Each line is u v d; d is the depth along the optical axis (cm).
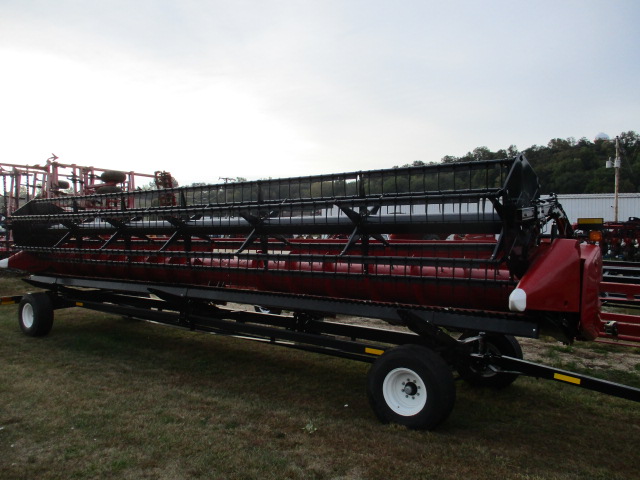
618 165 3014
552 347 652
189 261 546
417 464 326
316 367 562
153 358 592
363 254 436
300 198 469
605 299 698
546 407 442
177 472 316
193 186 546
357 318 830
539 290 329
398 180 421
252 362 580
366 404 445
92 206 874
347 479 307
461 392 480
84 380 504
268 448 349
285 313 833
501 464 329
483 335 474
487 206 370
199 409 426
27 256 729
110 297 711
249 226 511
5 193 1235
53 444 356
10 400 443
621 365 575
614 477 314
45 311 684
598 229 762
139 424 390
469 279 378
